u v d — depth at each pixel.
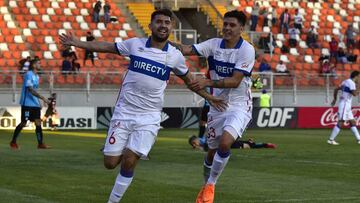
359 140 48.44
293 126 72.25
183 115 69.31
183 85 74.38
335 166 31.56
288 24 88.62
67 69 71.25
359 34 92.94
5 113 65.19
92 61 76.12
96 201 21.17
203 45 21.48
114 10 85.38
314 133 62.12
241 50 20.98
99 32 81.62
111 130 18.55
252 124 70.75
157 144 45.25
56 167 30.50
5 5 81.25
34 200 21.23
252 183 25.47
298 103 77.00
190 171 29.20
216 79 21.48
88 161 33.25
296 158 35.56
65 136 54.91
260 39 84.50
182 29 88.75
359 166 31.64
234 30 20.98
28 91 40.06
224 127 20.83
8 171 28.86
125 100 18.58
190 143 41.16
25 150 39.62
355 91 47.62
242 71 20.86
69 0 84.31
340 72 84.12
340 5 96.75
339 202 21.20
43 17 81.12
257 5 87.00
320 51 87.19
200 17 88.69
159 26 18.33
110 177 26.91
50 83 69.12
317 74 78.19
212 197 20.41
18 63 74.75
